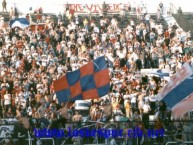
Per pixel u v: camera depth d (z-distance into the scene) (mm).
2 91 39750
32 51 48250
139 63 49844
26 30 53844
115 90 42125
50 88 40000
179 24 63188
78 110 37875
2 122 31062
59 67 46188
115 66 48656
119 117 32031
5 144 29281
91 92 29953
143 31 56062
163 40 55156
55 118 30641
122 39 53812
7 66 45812
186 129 30688
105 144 30094
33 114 36531
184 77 28469
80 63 47781
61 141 29953
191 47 54000
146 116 32375
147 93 42344
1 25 55531
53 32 53562
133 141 30172
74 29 54875
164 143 30391
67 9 60906
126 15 62969
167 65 48844
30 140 29516
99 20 61844
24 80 43062
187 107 28422
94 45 52938
